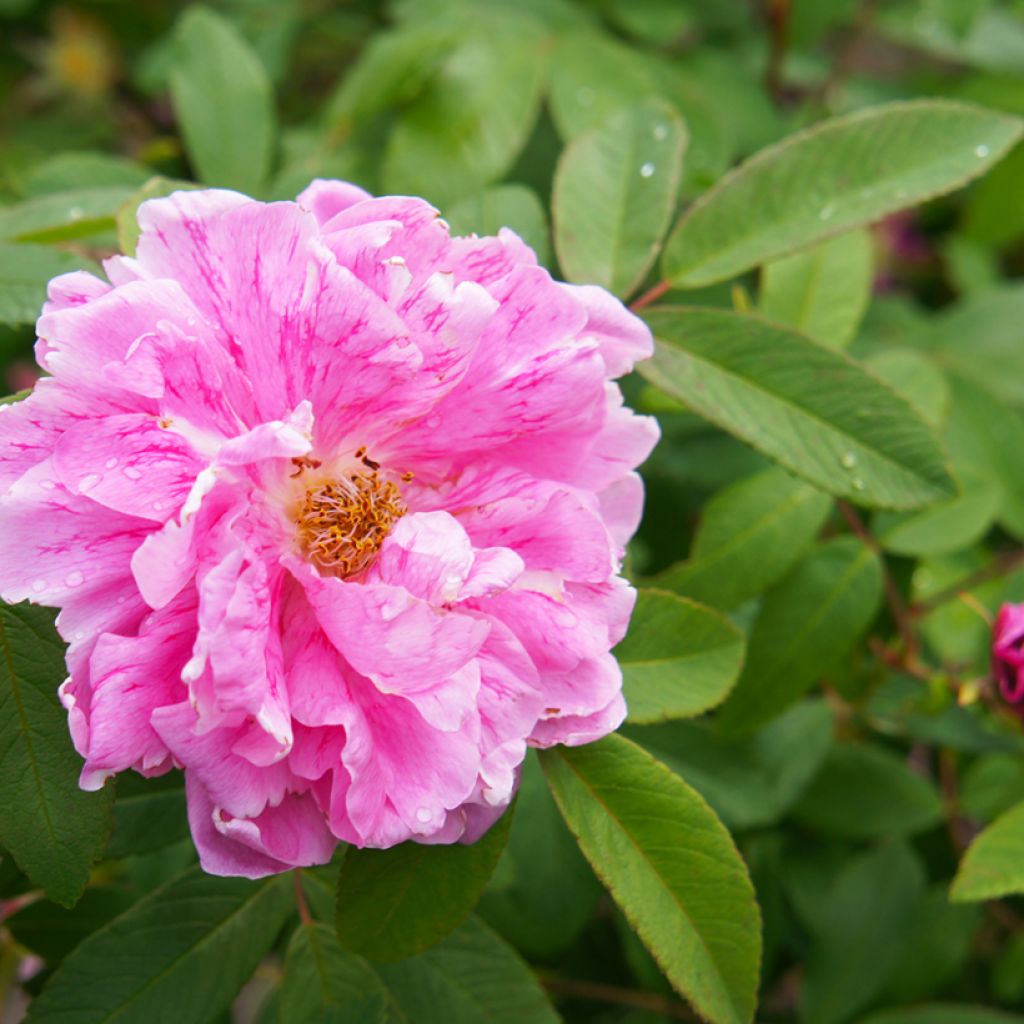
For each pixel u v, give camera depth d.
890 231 0.50
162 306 0.28
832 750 0.38
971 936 0.37
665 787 0.30
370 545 0.29
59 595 0.27
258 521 0.29
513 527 0.29
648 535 0.39
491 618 0.28
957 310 0.44
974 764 0.39
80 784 0.27
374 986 0.31
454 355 0.28
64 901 0.28
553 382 0.29
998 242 0.46
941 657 0.38
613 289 0.33
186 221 0.28
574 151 0.33
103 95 0.50
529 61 0.39
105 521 0.27
